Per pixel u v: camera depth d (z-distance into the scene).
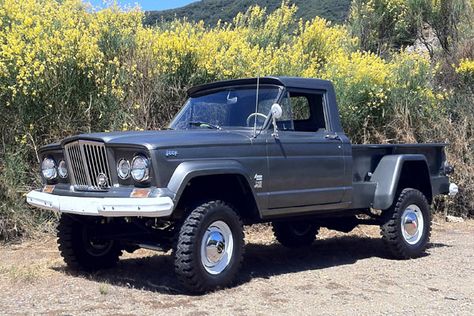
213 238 5.67
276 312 5.14
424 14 16.44
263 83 6.65
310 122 7.01
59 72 8.84
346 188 6.97
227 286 5.83
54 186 6.22
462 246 8.71
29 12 9.38
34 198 6.21
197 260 5.51
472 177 11.66
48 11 9.82
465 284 6.36
